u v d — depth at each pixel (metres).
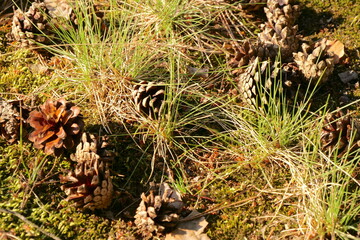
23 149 0.79
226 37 0.90
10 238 0.73
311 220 0.74
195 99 0.84
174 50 0.86
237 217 0.75
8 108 0.78
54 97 0.83
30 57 0.87
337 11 0.91
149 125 0.81
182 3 0.89
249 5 0.91
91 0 0.89
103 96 0.83
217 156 0.80
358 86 0.84
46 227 0.74
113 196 0.76
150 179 0.78
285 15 0.87
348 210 0.75
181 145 0.80
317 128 0.79
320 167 0.78
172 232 0.74
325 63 0.82
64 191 0.76
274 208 0.76
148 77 0.85
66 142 0.77
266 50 0.84
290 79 0.83
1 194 0.76
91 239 0.74
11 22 0.90
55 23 0.88
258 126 0.80
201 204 0.76
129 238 0.74
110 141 0.80
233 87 0.85
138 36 0.87
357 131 0.77
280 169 0.79
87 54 0.83
